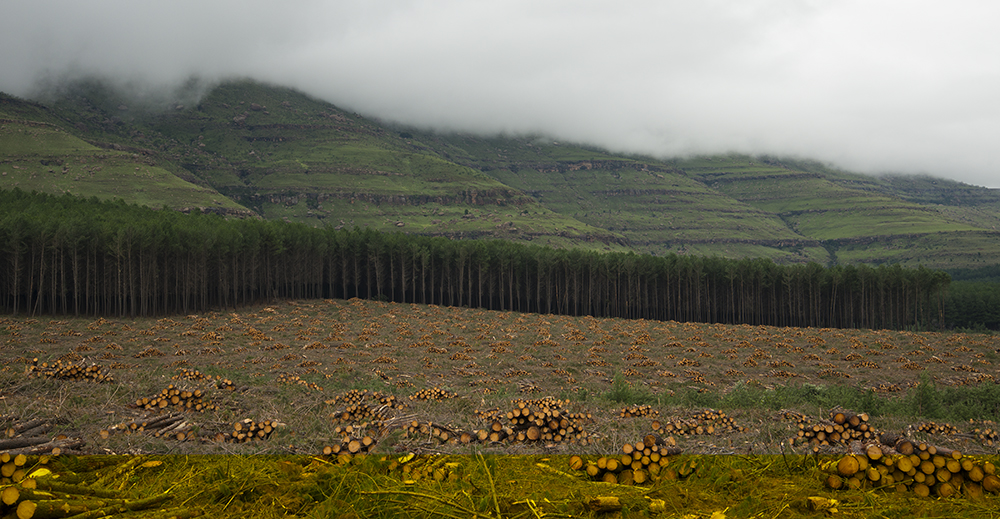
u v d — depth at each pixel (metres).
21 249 67.44
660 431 14.16
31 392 15.00
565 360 36.97
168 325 55.31
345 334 49.38
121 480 9.57
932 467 9.14
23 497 7.43
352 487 9.24
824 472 10.02
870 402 18.83
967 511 8.31
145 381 17.22
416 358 36.28
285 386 19.73
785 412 16.23
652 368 34.69
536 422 13.20
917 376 31.98
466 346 43.38
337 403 16.92
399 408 15.91
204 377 19.94
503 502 8.73
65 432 11.97
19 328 49.12
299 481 9.67
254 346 40.12
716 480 9.68
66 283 73.75
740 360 38.72
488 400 18.55
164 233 75.44
